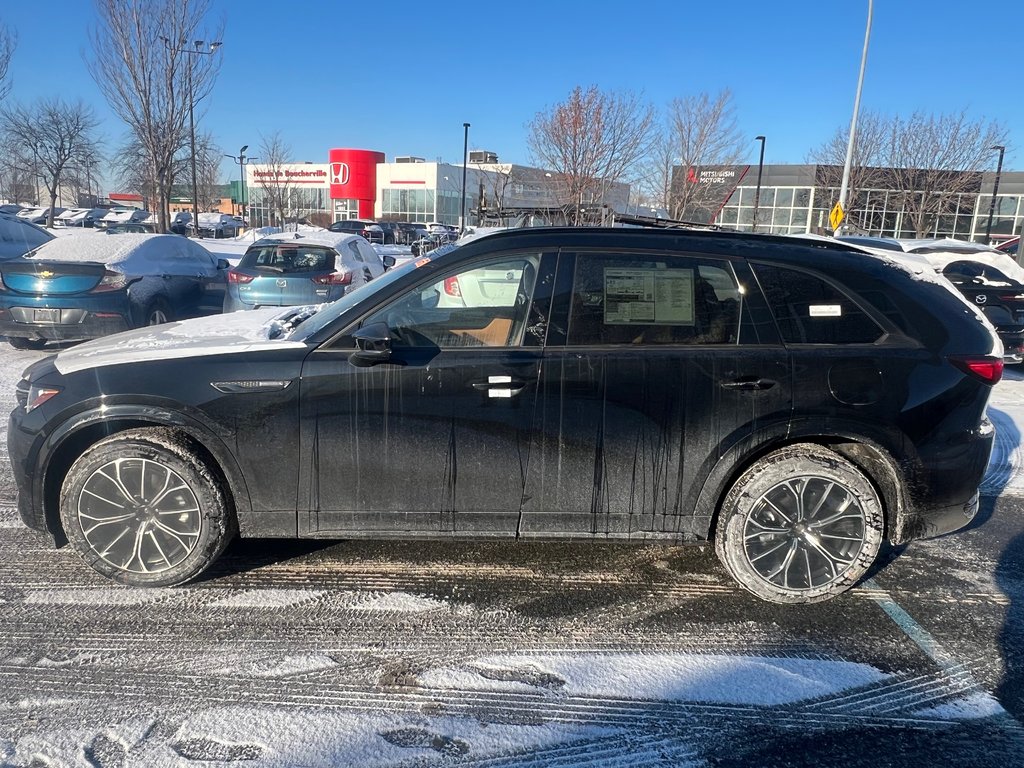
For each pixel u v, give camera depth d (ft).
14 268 25.53
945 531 10.98
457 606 10.81
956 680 9.29
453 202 183.42
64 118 120.98
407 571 11.85
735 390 10.34
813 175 110.11
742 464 10.73
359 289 11.87
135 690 8.64
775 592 10.87
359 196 185.57
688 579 11.82
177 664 9.18
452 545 12.85
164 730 7.97
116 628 9.93
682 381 10.32
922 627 10.53
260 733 7.97
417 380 10.23
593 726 8.27
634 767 7.68
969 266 28.94
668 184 84.58
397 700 8.63
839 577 10.82
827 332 10.53
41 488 10.53
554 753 7.83
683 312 10.53
